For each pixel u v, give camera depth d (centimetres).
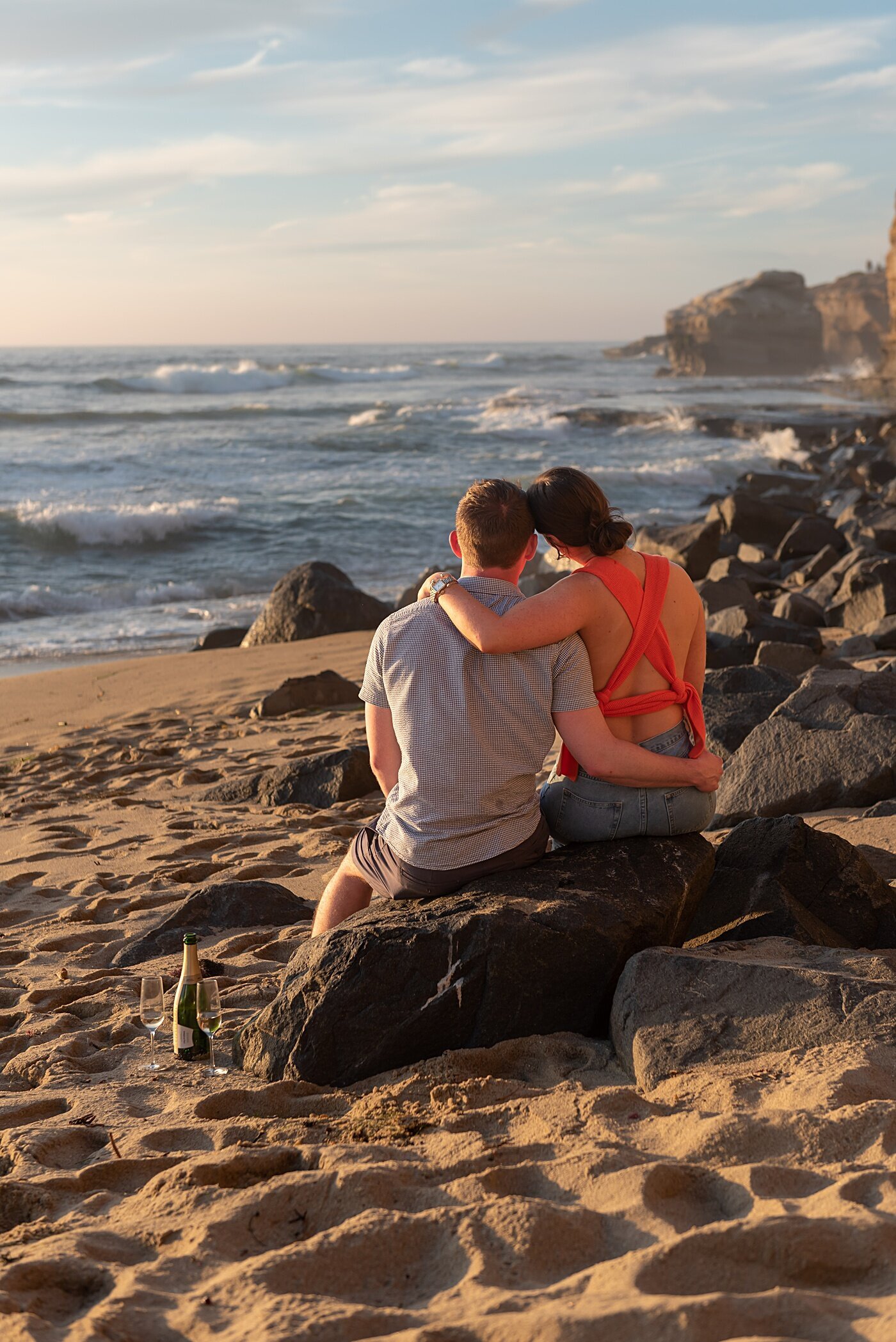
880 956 305
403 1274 204
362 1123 271
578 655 327
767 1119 235
